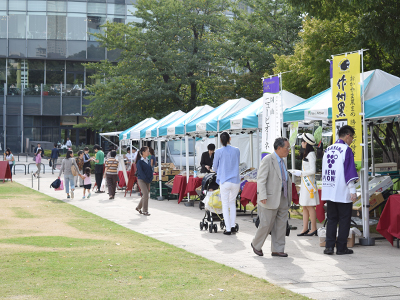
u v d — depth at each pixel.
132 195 17.81
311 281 5.40
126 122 28.56
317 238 8.54
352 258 6.76
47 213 12.16
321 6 12.88
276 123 9.76
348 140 7.12
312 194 8.58
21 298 4.67
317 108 9.17
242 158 20.92
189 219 11.26
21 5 43.72
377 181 9.26
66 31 44.12
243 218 11.60
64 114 44.94
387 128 13.72
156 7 28.12
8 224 10.13
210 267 6.09
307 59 16.59
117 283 5.28
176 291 4.95
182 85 30.06
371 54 14.15
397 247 7.59
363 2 11.38
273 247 6.96
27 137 45.19
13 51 43.78
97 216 11.70
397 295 4.80
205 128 12.80
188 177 14.00
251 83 27.03
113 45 29.23
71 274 5.67
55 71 45.38
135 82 28.94
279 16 27.00
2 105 44.34
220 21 29.12
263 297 4.71
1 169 22.72
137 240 8.27
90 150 42.00
